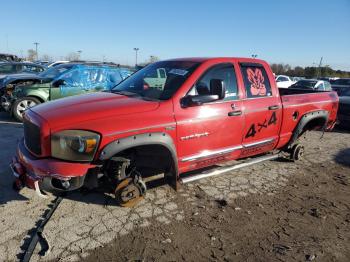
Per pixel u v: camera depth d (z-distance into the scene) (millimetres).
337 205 4695
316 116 6145
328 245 3670
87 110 3711
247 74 5027
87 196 4418
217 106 4508
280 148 6160
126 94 4453
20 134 7574
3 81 9734
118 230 3691
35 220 3789
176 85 4281
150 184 4770
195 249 3445
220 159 4777
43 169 3445
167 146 3975
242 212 4289
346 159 6973
